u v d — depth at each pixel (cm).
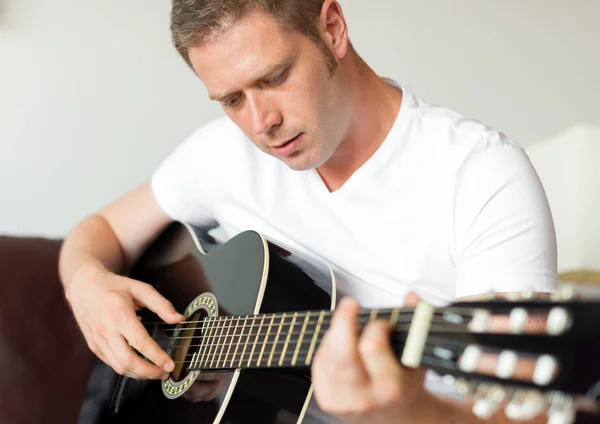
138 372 141
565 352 66
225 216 161
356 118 135
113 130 243
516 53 263
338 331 82
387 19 257
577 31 264
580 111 266
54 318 191
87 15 239
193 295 148
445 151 133
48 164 240
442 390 120
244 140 157
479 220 126
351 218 141
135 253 173
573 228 216
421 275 137
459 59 261
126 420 147
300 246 148
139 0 242
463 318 76
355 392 84
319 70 121
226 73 118
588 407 67
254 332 119
